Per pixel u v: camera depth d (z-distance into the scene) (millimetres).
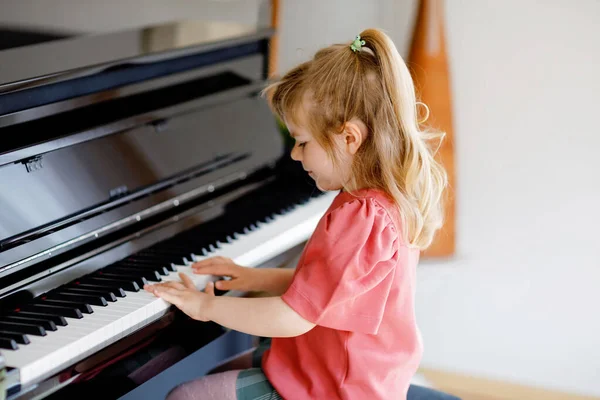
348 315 1300
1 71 1481
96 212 1494
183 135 1771
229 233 1694
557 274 2404
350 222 1293
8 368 1060
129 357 1276
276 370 1409
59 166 1456
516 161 2373
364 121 1320
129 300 1332
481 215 2447
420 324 2602
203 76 1854
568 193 2340
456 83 2385
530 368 2502
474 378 2564
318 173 1378
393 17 2420
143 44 1831
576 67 2248
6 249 1300
